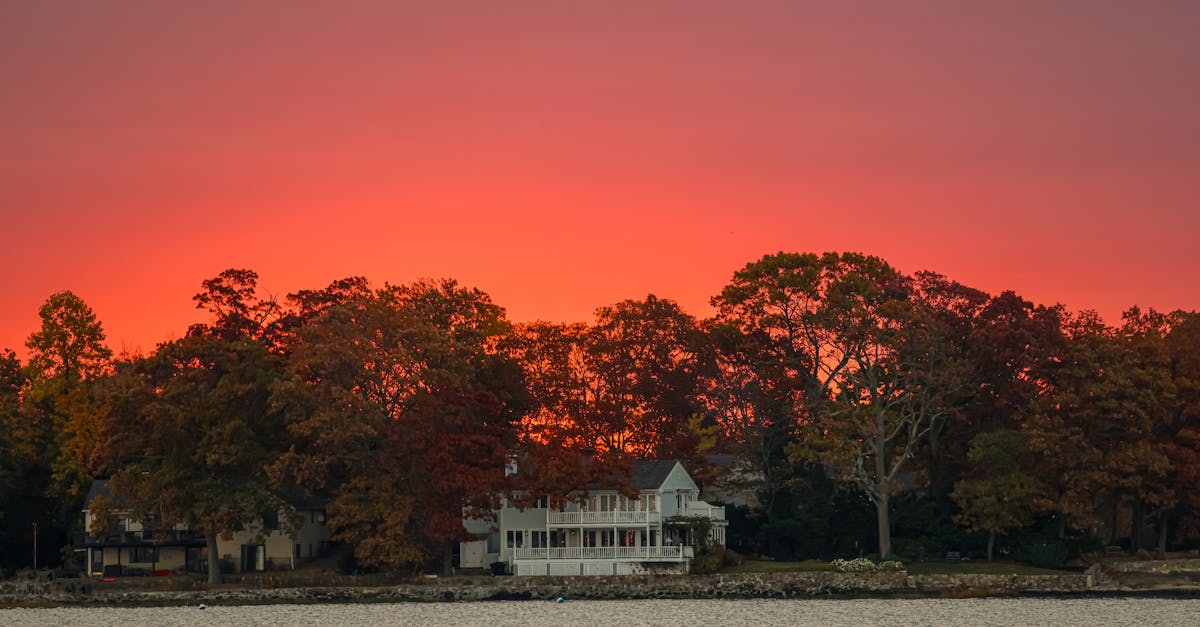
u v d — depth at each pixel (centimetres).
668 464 15750
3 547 17162
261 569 16250
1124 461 15438
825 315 16412
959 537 15975
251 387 15375
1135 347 16238
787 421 17088
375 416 15288
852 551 16238
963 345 16562
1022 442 15612
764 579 14800
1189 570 14912
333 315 16250
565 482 15200
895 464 15962
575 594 14875
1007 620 12606
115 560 16338
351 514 15162
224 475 15375
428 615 13588
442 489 14950
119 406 15175
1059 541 15462
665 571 15150
